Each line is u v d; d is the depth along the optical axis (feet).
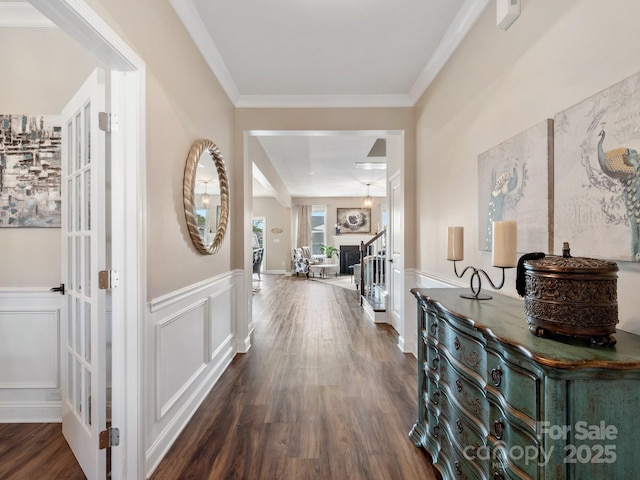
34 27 7.18
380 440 6.31
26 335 7.10
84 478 5.40
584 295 3.11
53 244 7.13
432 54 8.79
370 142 16.83
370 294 19.15
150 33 5.52
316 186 30.83
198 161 7.55
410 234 11.38
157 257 5.76
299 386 8.63
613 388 2.81
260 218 37.73
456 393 4.69
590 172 3.84
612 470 2.82
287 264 36.24
